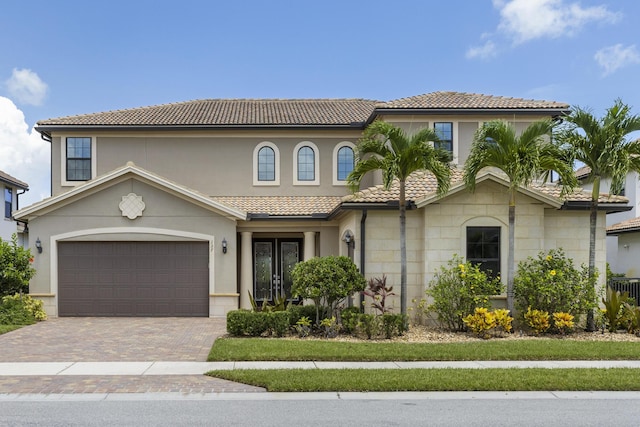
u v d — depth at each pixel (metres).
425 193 16.20
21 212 17.89
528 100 21.25
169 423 7.20
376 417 7.50
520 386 9.05
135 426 7.08
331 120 22.19
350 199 15.94
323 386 8.93
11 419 7.36
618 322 14.84
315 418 7.44
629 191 26.48
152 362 10.93
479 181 15.59
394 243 16.12
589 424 7.24
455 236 15.77
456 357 11.23
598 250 16.52
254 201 20.89
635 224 24.67
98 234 18.22
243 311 14.27
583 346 12.28
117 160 21.50
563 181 13.97
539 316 14.06
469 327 14.05
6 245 16.95
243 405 8.07
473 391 8.97
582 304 14.38
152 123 21.28
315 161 21.94
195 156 21.75
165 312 18.34
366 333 13.70
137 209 18.28
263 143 21.92
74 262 18.30
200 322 16.97
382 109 19.66
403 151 13.65
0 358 11.32
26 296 17.61
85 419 7.36
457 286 14.59
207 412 7.71
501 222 15.83
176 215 18.38
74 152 21.36
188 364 10.74
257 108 24.41
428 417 7.51
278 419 7.39
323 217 19.25
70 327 15.75
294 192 21.84
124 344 12.98
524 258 15.77
